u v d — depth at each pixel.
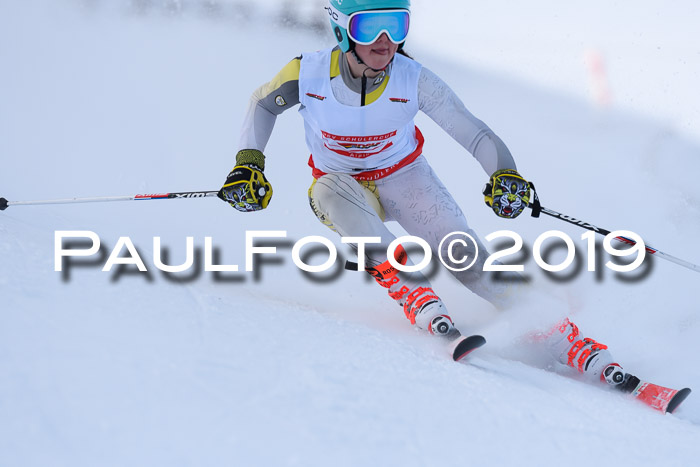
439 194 11.48
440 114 10.78
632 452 7.18
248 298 9.97
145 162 19.12
